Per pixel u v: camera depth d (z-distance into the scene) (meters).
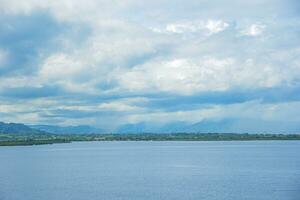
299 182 133.25
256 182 134.12
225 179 143.00
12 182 143.62
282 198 107.12
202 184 131.25
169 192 117.19
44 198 111.25
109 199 108.44
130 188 125.06
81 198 110.31
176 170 176.62
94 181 142.88
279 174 155.75
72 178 153.00
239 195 111.25
